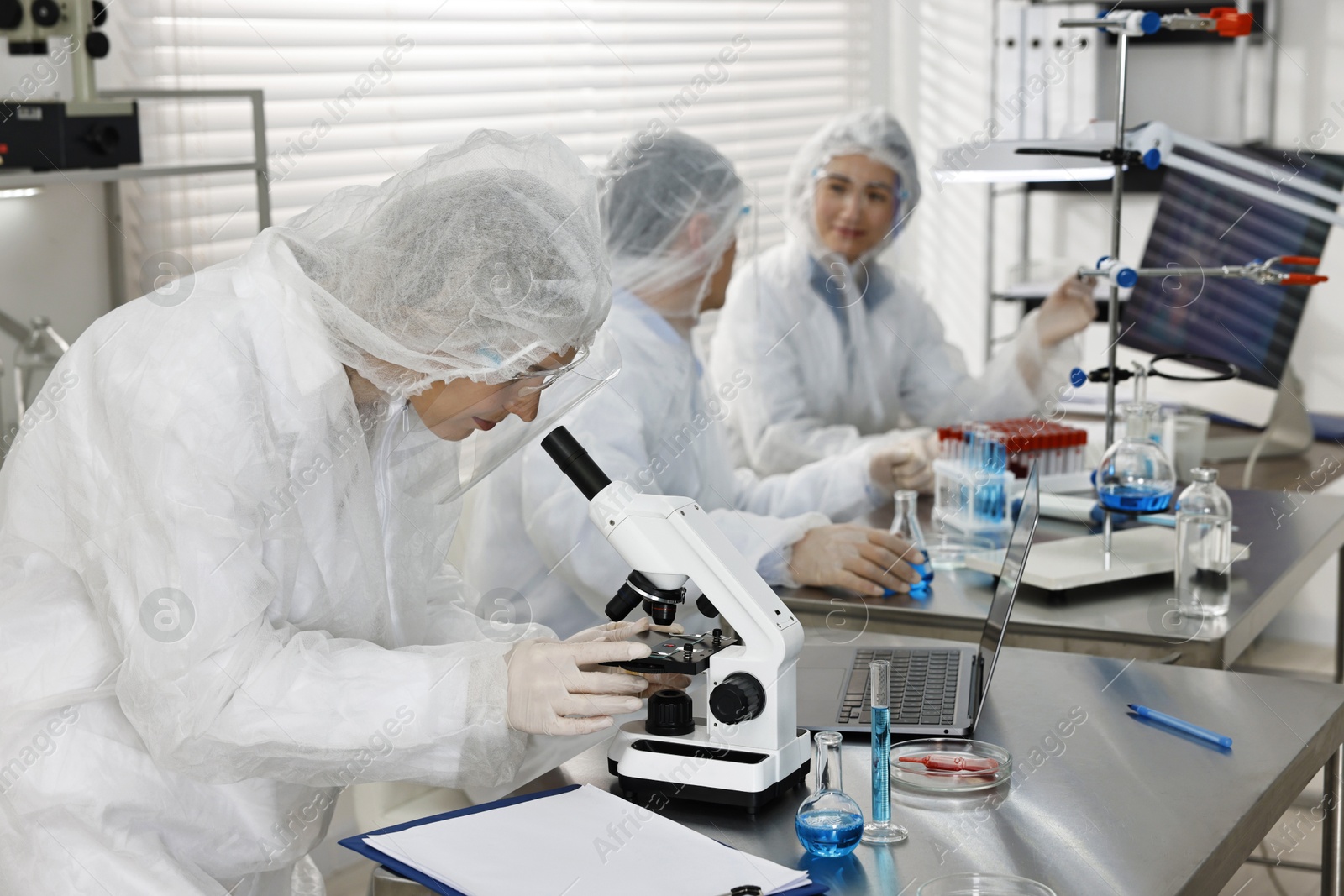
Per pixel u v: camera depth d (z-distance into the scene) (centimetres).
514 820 113
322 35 287
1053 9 372
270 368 120
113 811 123
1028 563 193
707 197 213
